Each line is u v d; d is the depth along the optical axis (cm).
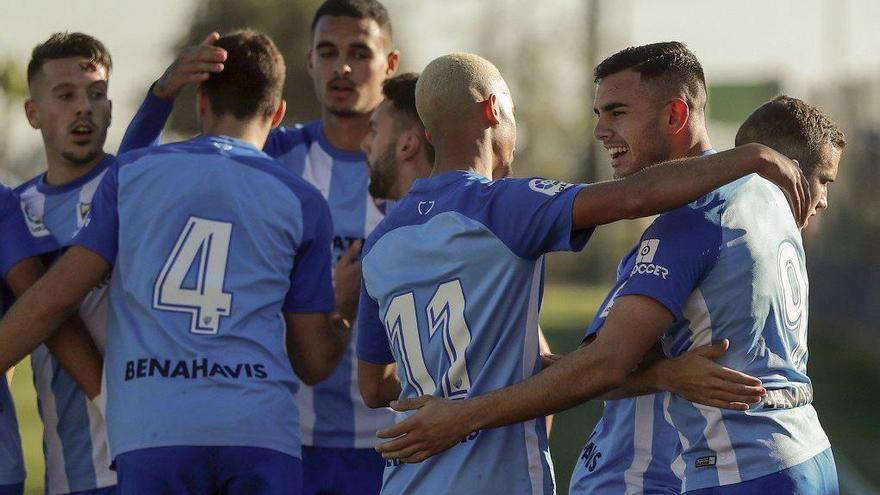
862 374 6303
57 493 2050
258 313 1823
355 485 2262
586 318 8494
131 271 1795
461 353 1511
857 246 7812
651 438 1611
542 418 1556
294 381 1858
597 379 1463
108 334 1823
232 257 1812
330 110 2309
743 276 1514
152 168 1822
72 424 2030
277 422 1795
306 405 2253
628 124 1591
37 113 2122
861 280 7638
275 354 1830
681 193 1432
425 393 1550
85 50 2100
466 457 1507
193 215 1808
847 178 8344
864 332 7494
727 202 1529
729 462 1525
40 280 1800
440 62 1586
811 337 8531
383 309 1588
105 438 2019
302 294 1906
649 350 1567
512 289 1507
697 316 1526
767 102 1745
